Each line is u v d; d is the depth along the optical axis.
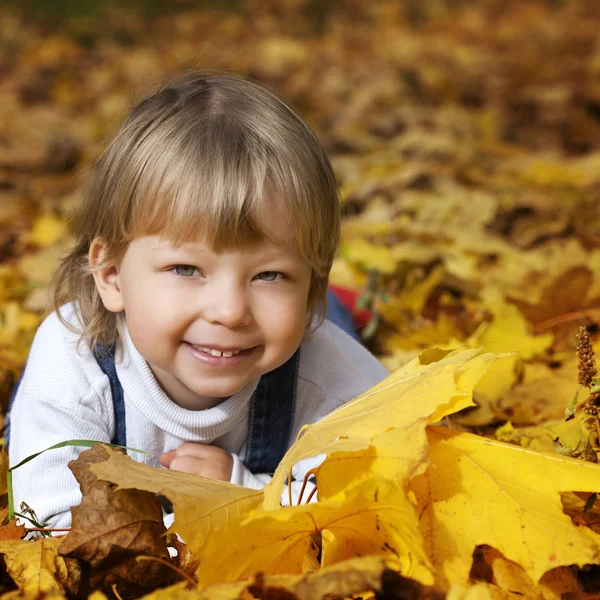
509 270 3.33
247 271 1.67
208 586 1.17
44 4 10.98
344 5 11.87
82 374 1.90
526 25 10.05
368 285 2.99
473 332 2.87
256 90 1.88
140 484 1.29
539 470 1.37
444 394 1.36
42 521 1.74
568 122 6.11
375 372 2.16
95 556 1.34
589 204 4.29
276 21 11.14
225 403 1.91
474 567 1.40
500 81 7.34
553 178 4.76
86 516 1.36
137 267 1.72
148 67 8.30
